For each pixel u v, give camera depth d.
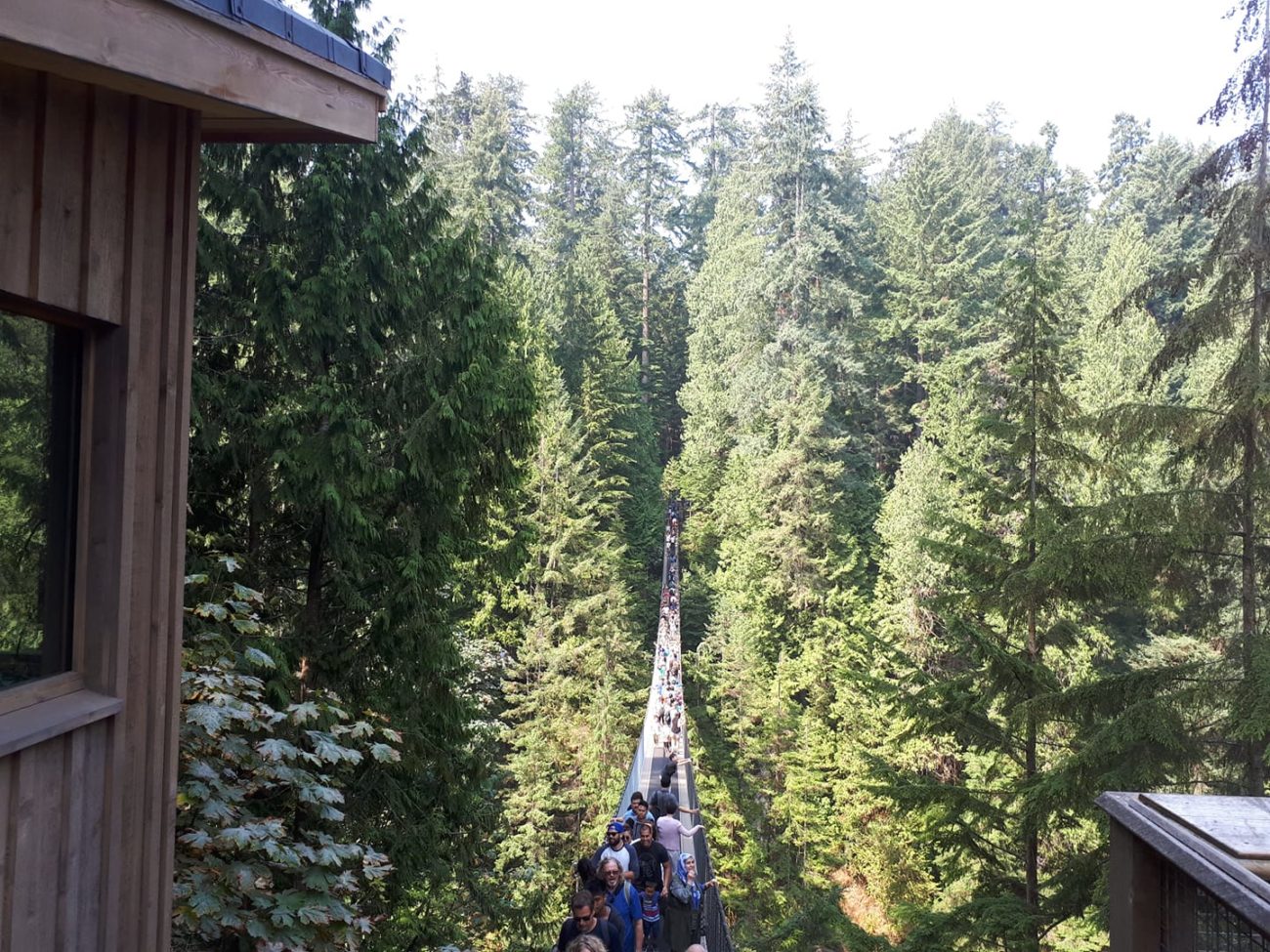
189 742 4.75
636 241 62.16
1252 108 10.10
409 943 10.94
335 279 10.45
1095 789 9.79
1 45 2.27
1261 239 10.05
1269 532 10.17
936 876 24.14
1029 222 11.96
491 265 11.60
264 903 4.18
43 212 2.83
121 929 3.36
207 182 10.66
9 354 2.82
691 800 14.14
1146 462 24.31
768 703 29.48
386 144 11.31
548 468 32.34
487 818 11.94
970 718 11.73
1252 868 1.87
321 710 5.42
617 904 6.34
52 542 3.04
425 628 10.70
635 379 47.00
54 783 2.99
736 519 39.66
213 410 10.13
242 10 2.89
